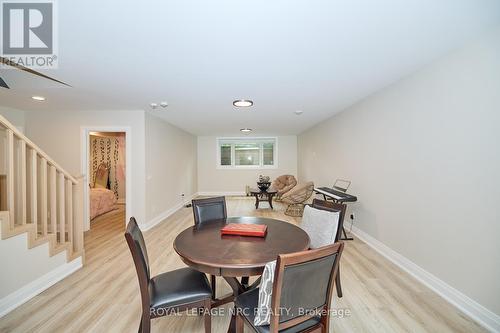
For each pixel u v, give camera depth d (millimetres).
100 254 3006
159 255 2957
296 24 1562
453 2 1358
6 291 1867
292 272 1005
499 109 1613
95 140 6621
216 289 2203
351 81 2652
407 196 2514
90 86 2768
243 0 1322
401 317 1778
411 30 1645
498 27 1601
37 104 3584
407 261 2514
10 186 1931
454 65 1937
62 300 1998
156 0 1308
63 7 1361
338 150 4293
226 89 2893
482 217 1735
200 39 1742
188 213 5430
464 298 1867
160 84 2703
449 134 1998
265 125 5691
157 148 4594
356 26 1590
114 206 5883
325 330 1213
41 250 2152
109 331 1640
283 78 2539
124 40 1742
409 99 2463
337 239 1945
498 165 1628
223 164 8109
